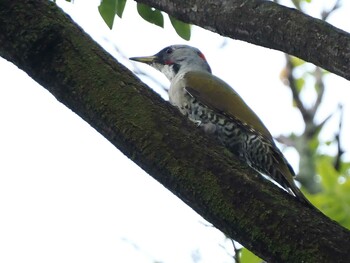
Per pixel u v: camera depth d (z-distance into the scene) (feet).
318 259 16.22
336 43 20.38
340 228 16.81
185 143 17.97
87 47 18.51
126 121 18.04
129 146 18.07
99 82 18.22
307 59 21.40
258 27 22.06
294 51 21.59
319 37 20.74
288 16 21.52
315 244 16.42
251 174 17.76
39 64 18.22
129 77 18.70
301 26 21.12
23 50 18.16
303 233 16.61
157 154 17.83
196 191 17.54
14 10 18.25
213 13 23.20
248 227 16.99
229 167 17.72
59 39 18.25
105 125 18.19
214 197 17.40
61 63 18.17
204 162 17.75
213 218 17.54
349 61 20.06
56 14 18.61
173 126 18.22
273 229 16.79
